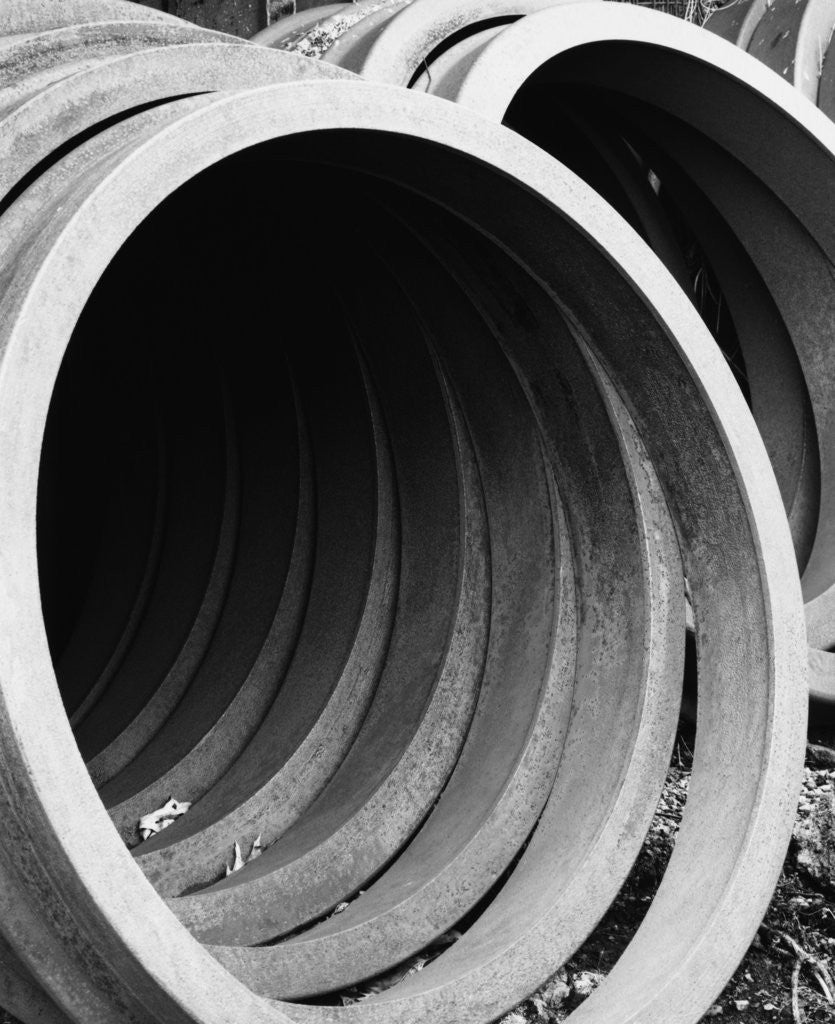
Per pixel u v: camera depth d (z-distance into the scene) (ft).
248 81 8.87
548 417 11.01
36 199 7.58
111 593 15.34
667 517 10.59
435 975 8.76
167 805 11.62
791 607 9.75
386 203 10.59
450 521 11.71
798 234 14.84
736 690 9.86
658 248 15.87
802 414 15.55
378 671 11.85
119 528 15.81
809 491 15.38
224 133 7.63
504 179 9.18
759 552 9.71
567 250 9.72
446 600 11.57
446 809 10.56
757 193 14.83
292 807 11.12
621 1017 8.30
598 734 10.27
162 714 13.10
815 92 16.01
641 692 10.05
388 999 8.09
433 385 11.60
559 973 9.87
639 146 15.55
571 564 11.03
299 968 8.87
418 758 10.83
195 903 9.32
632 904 10.87
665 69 13.50
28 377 6.52
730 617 10.03
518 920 9.16
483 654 11.40
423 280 11.19
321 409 12.89
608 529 10.71
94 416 16.55
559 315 10.46
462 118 8.84
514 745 10.53
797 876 11.04
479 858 9.91
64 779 6.27
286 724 11.84
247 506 13.94
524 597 11.28
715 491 10.05
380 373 12.04
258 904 9.64
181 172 7.39
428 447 11.82
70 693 14.37
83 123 8.13
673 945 8.89
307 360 12.94
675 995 8.50
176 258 13.38
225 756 12.13
